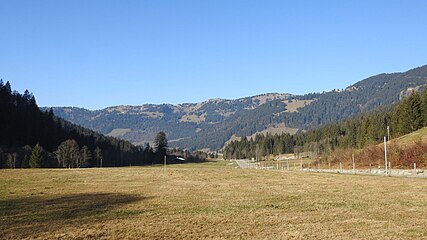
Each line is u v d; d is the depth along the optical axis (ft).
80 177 180.14
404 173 211.41
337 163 329.52
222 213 78.95
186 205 90.94
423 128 345.10
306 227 63.72
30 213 78.54
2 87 499.51
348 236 56.70
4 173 202.39
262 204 92.38
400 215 74.43
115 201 98.17
